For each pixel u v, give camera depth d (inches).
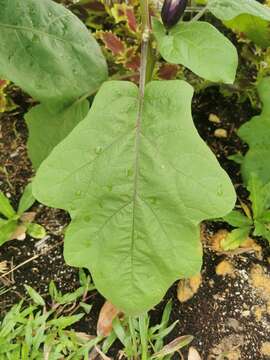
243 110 17.5
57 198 10.4
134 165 10.6
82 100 12.9
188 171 10.3
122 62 14.7
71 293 12.9
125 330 12.3
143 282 10.7
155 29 11.3
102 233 10.7
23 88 11.7
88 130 10.5
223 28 17.7
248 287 13.5
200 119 17.2
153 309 12.9
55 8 12.3
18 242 14.0
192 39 10.9
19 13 11.9
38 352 11.7
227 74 10.6
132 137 10.6
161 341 12.2
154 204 10.5
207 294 13.3
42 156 13.4
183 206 10.3
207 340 12.5
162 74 15.1
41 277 13.4
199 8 13.0
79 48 12.3
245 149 16.5
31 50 11.9
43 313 12.5
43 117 13.1
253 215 13.9
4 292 13.0
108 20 17.1
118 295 10.7
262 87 14.4
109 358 12.0
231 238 13.7
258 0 18.2
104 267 10.8
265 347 12.5
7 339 11.7
